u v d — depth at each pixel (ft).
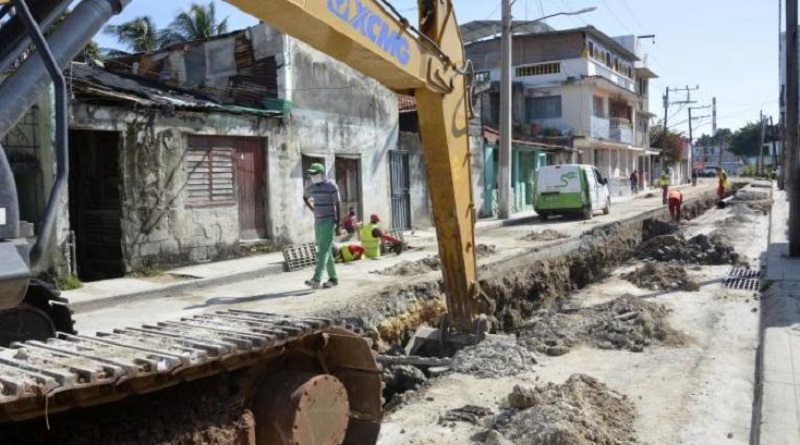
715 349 24.71
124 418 11.35
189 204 45.52
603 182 87.61
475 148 84.74
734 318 29.04
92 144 43.29
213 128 46.80
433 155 24.67
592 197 82.43
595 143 132.36
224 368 12.20
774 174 174.50
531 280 44.60
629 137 155.74
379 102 63.57
